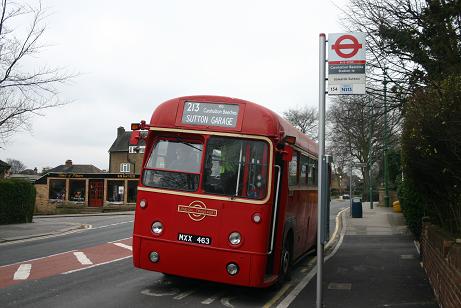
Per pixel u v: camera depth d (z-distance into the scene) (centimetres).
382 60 1459
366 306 822
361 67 761
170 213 830
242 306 798
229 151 826
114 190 5006
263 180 808
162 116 864
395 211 3269
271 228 833
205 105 849
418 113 856
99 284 939
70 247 1569
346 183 9062
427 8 1292
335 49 770
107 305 770
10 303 773
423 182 987
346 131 5319
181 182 836
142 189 852
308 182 1207
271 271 887
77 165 8694
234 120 830
